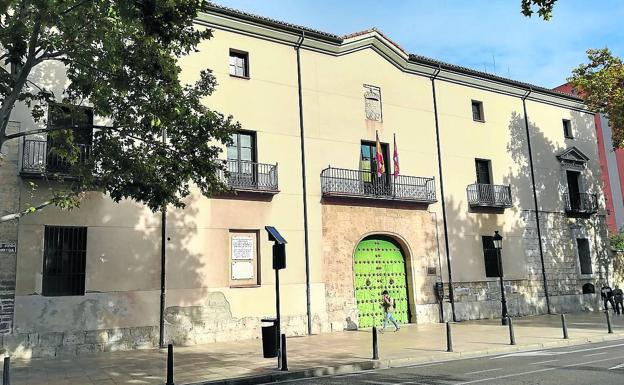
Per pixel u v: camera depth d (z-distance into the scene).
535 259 26.70
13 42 10.33
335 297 20.09
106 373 11.62
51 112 13.12
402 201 22.42
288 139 20.20
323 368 11.40
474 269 24.31
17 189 14.86
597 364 11.03
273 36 20.52
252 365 12.06
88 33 10.76
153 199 12.50
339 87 21.98
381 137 22.73
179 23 10.24
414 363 12.46
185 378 10.63
